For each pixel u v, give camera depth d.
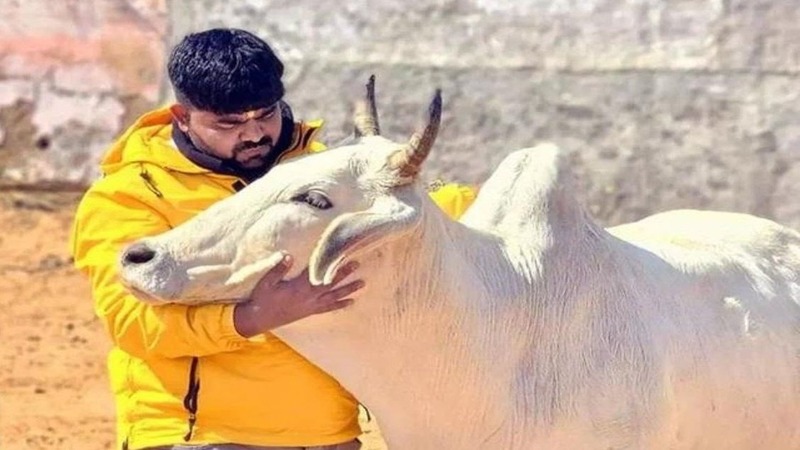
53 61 16.03
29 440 9.72
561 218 6.11
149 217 5.82
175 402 5.85
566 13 13.84
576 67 13.78
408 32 14.13
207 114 5.71
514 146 13.82
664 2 13.64
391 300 5.72
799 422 6.56
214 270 5.54
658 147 13.54
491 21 13.99
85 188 16.05
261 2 14.45
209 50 5.66
